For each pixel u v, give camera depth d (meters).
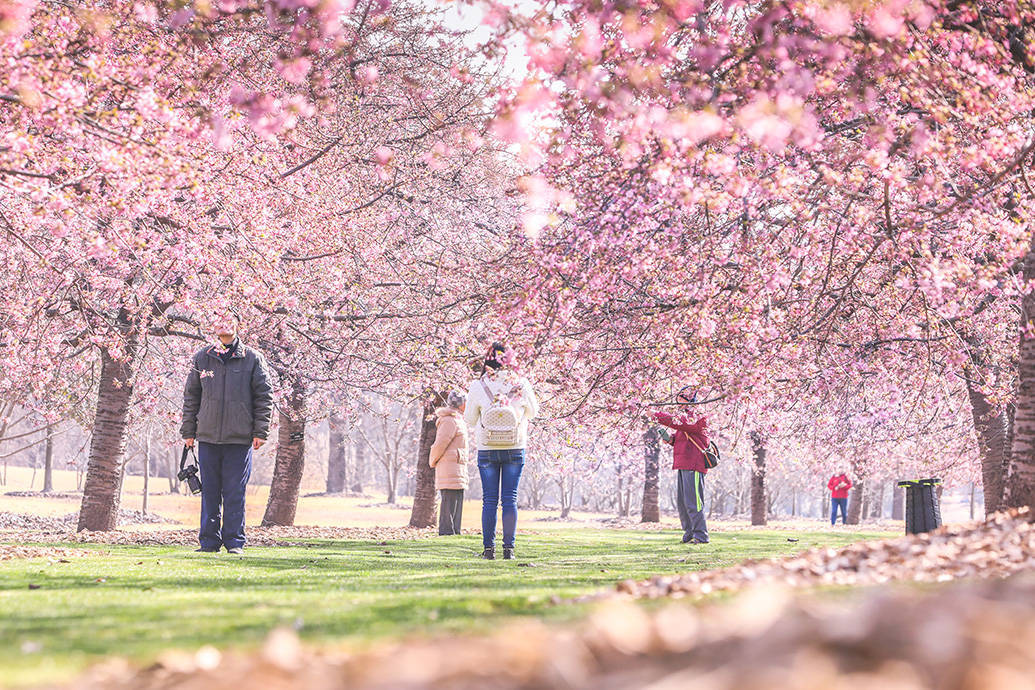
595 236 13.14
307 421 26.48
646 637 2.99
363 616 5.43
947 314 14.68
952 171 14.62
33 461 92.25
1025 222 12.28
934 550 7.39
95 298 19.11
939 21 10.56
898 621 2.56
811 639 2.50
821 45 10.03
